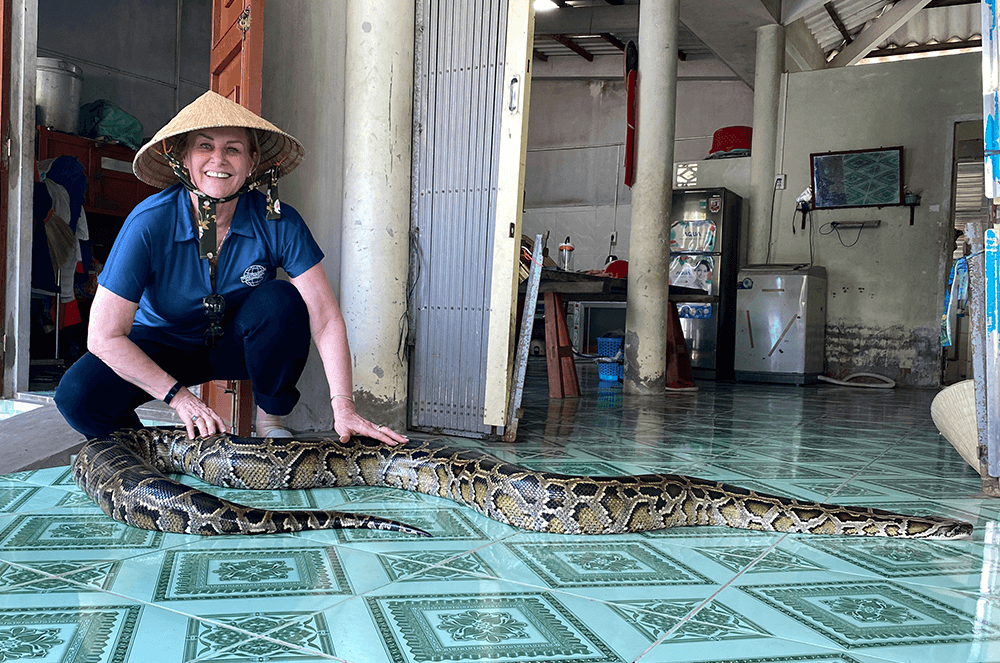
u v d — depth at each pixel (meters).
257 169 3.10
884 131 11.30
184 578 2.07
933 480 3.84
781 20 11.73
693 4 10.96
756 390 9.79
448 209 4.86
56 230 7.37
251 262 3.12
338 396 3.27
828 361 11.62
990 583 2.21
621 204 14.71
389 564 2.24
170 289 3.01
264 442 3.17
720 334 11.40
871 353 11.38
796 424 6.18
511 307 4.61
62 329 8.05
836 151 11.53
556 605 1.95
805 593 2.10
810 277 10.92
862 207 11.42
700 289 10.91
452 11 4.84
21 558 2.22
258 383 3.45
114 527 2.55
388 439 3.29
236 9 4.25
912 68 11.14
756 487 3.54
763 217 11.86
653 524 2.74
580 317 13.46
